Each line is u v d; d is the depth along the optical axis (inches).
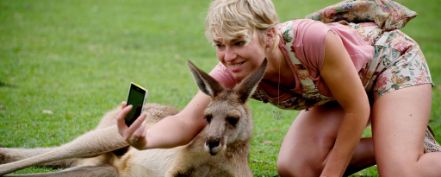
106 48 625.3
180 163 220.4
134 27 768.3
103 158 239.6
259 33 188.1
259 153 301.6
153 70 532.4
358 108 199.8
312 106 225.5
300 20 202.1
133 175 234.8
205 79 204.2
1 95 386.3
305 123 235.0
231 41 185.5
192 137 212.5
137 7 919.0
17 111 345.7
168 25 801.6
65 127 318.3
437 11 995.9
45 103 374.3
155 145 199.5
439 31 846.5
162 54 618.5
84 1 926.4
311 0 980.6
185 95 434.6
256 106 410.0
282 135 340.2
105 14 842.8
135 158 234.2
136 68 535.2
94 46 630.5
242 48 187.5
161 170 230.8
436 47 732.0
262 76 197.2
